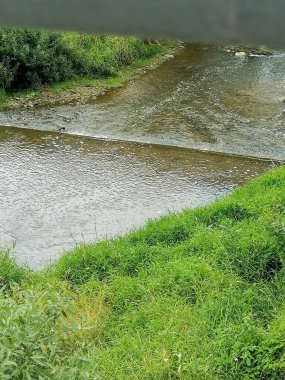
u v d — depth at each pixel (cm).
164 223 532
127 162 760
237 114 916
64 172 729
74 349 261
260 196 548
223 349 339
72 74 1053
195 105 956
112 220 614
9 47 975
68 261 484
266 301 396
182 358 336
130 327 393
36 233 590
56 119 902
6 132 851
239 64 1150
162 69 1127
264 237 460
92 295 432
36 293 275
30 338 217
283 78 1073
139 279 451
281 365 307
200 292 410
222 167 746
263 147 803
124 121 898
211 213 536
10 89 990
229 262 443
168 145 816
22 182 698
